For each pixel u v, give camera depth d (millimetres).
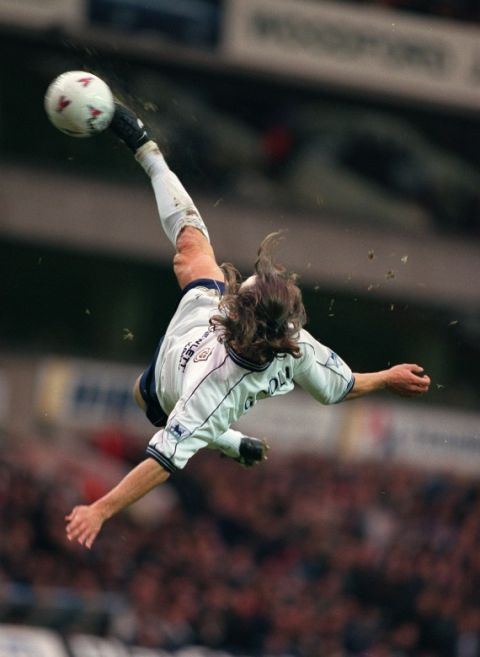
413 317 67062
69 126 16297
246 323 14602
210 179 62938
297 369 15484
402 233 66562
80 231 62250
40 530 43375
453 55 62656
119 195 62906
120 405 55750
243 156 64312
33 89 59969
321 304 65625
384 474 56094
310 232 64938
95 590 41250
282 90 60906
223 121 63438
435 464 59812
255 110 64625
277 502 50531
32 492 44688
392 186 67875
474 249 68000
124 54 56844
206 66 58906
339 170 67188
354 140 67188
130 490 14336
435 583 47281
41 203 61438
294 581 45375
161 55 57625
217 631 41625
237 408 14922
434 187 68500
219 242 62938
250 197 63812
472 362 67875
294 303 14797
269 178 65062
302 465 54156
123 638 39250
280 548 47594
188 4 58219
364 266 65875
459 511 54656
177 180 16656
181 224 16391
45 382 55656
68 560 42438
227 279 15781
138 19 57094
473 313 68000
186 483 49281
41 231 61656
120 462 54438
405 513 52938
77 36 55719
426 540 50969
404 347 67250
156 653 38281
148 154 16641
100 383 55750
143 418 55906
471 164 69188
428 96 62438
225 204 63000
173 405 15586
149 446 14547
